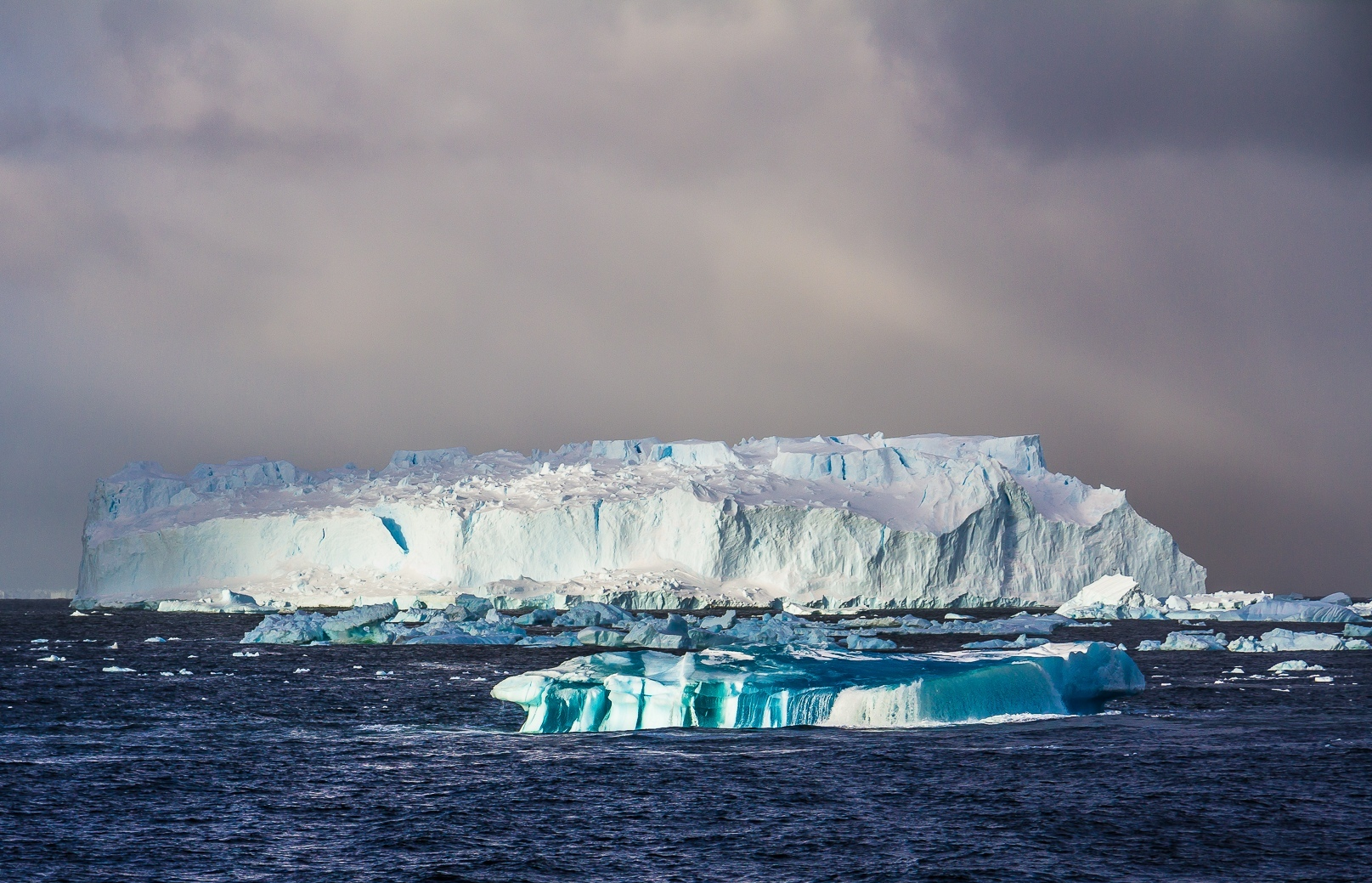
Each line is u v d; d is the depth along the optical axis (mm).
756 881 55656
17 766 78812
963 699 93375
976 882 55406
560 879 56188
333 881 55938
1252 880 55438
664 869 57375
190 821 65625
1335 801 68438
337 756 81875
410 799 70062
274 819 66000
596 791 71375
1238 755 80250
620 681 92938
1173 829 63219
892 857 59062
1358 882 55094
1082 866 57594
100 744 86562
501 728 93375
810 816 66000
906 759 78875
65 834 63156
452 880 56031
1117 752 81062
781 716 91125
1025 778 73625
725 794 70375
